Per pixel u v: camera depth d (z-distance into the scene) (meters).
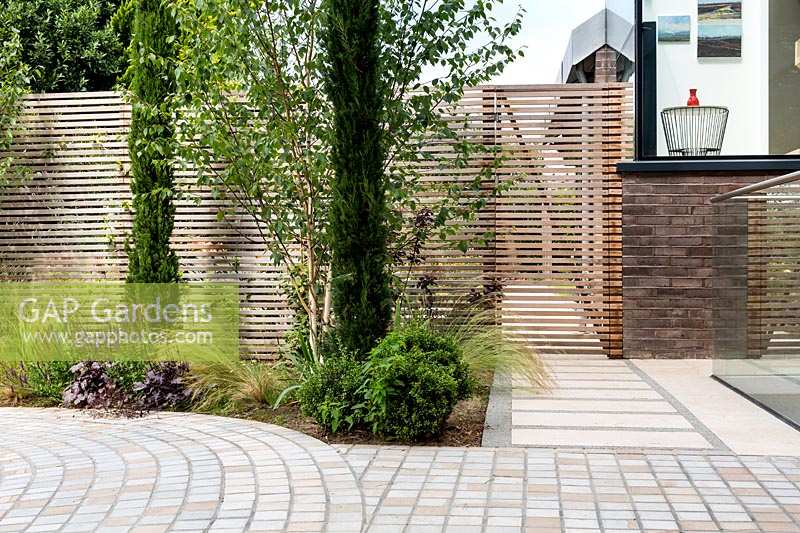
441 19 6.73
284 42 6.52
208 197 8.64
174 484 4.29
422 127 6.96
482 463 4.64
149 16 8.15
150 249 8.27
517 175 8.75
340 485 4.23
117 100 8.75
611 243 8.78
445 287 8.64
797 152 8.78
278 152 6.56
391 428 5.16
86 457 4.90
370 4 6.21
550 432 5.39
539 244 8.75
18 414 6.34
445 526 3.62
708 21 8.85
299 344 7.19
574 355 8.83
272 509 3.86
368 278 6.20
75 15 12.34
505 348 7.09
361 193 6.24
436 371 5.30
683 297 8.70
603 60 12.28
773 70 8.80
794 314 5.60
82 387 6.57
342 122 6.23
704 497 3.98
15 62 9.28
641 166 8.63
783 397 5.84
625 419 5.79
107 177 8.80
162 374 6.53
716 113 8.85
